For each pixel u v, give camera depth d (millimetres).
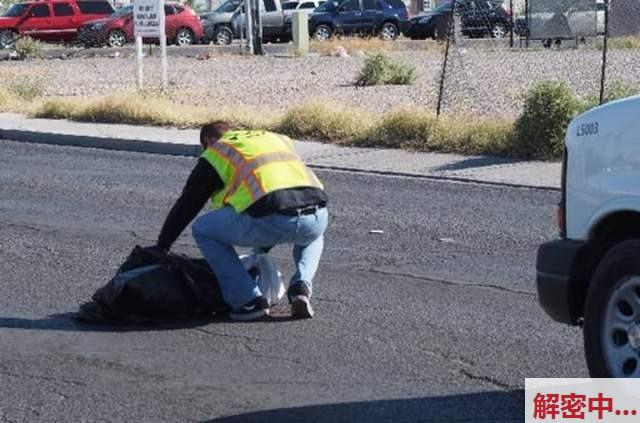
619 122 7668
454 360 9188
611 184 7668
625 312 7613
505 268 12484
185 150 23453
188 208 10156
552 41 45969
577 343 9586
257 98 31844
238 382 8711
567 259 7934
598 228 7840
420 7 76062
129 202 17141
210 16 59875
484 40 52375
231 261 10242
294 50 49656
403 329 10078
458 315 10539
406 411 8047
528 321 10289
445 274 12242
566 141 8078
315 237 10273
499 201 17109
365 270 12477
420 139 23047
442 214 16031
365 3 58062
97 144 25000
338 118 24594
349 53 49750
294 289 10328
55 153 23922
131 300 10305
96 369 9062
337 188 18688
